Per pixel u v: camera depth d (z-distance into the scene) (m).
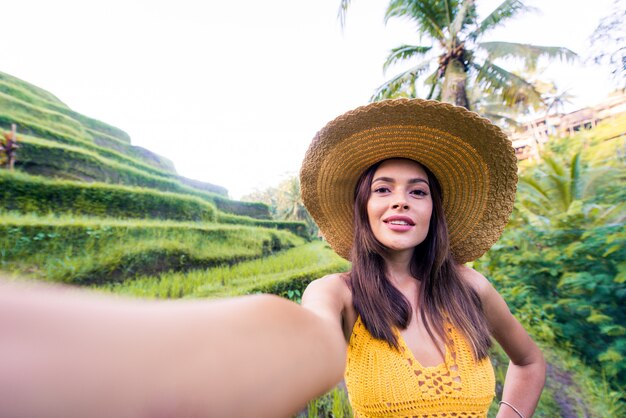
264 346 0.30
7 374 0.15
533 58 7.48
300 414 2.33
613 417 2.38
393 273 1.07
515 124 12.16
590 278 3.15
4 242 5.10
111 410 0.18
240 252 7.85
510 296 3.96
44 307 0.19
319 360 0.35
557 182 5.18
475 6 7.80
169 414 0.21
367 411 0.84
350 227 1.29
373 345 0.89
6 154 7.98
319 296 0.83
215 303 0.31
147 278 5.57
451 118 1.04
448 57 8.05
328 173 1.20
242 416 0.26
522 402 1.11
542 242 4.22
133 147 15.15
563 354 3.13
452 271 1.08
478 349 0.91
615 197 4.51
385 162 1.09
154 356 0.22
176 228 7.54
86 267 5.17
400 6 8.08
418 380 0.82
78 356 0.18
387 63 9.37
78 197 7.95
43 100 13.41
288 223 13.88
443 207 1.25
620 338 2.86
